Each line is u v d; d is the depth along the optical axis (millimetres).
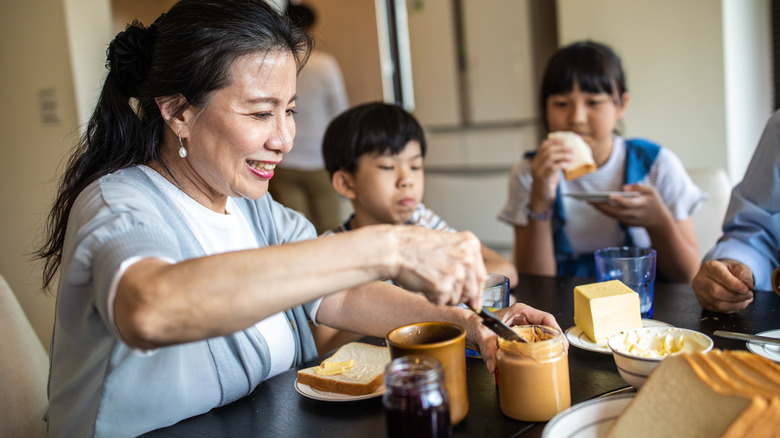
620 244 1893
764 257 1316
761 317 1062
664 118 3033
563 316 1180
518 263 1945
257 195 991
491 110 3738
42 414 1191
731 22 2811
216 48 870
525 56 3518
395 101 4312
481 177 3863
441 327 796
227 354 937
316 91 3605
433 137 4055
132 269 683
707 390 612
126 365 865
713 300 1097
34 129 2955
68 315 836
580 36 3203
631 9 3023
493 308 1011
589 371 902
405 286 708
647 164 1889
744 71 2961
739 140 2973
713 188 1969
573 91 1834
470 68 3762
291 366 1137
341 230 1779
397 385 625
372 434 776
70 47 2727
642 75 3055
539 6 3492
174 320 634
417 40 3961
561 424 696
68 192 988
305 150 3676
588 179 1925
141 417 888
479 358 989
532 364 748
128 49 939
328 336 1468
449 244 703
